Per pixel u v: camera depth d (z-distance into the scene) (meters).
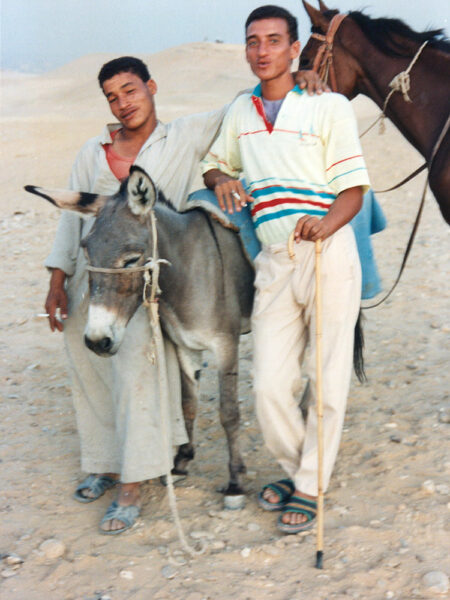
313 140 3.20
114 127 3.65
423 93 4.31
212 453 4.28
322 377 3.32
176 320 3.52
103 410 3.84
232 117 3.46
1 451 4.41
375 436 4.28
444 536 3.29
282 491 3.59
